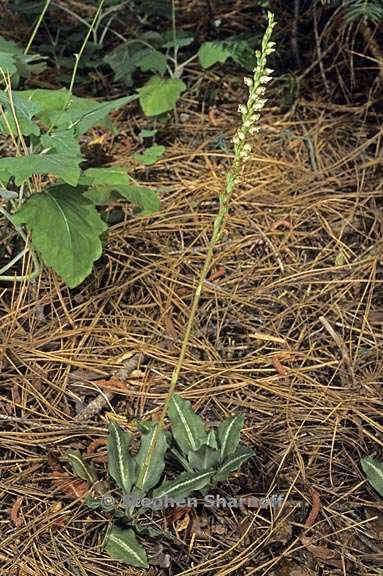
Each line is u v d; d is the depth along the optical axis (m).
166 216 4.10
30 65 4.60
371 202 4.22
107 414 3.23
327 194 4.27
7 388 3.31
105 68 5.19
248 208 4.18
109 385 3.34
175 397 3.05
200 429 3.00
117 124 4.75
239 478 3.02
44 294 3.67
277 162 4.43
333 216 4.14
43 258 3.18
